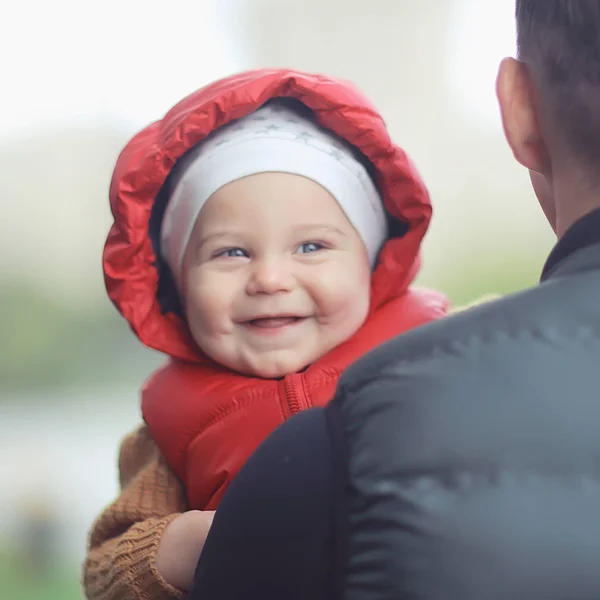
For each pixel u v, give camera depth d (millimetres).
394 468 589
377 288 1296
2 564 3240
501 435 576
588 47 675
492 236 3514
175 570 1073
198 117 1185
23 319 4188
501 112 771
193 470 1191
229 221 1182
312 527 616
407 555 565
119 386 4281
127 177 1213
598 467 560
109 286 1276
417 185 1258
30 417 4039
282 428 680
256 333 1190
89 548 1289
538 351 600
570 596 541
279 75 1196
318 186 1196
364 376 648
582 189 701
